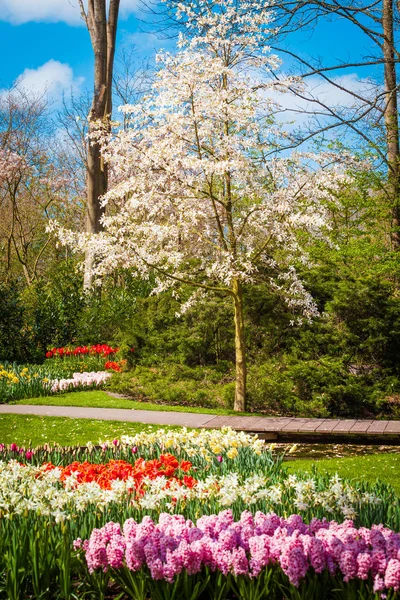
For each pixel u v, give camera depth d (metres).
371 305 15.57
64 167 39.72
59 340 21.05
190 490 5.41
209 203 14.21
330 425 11.77
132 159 13.50
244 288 17.27
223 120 13.19
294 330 16.91
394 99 19.19
